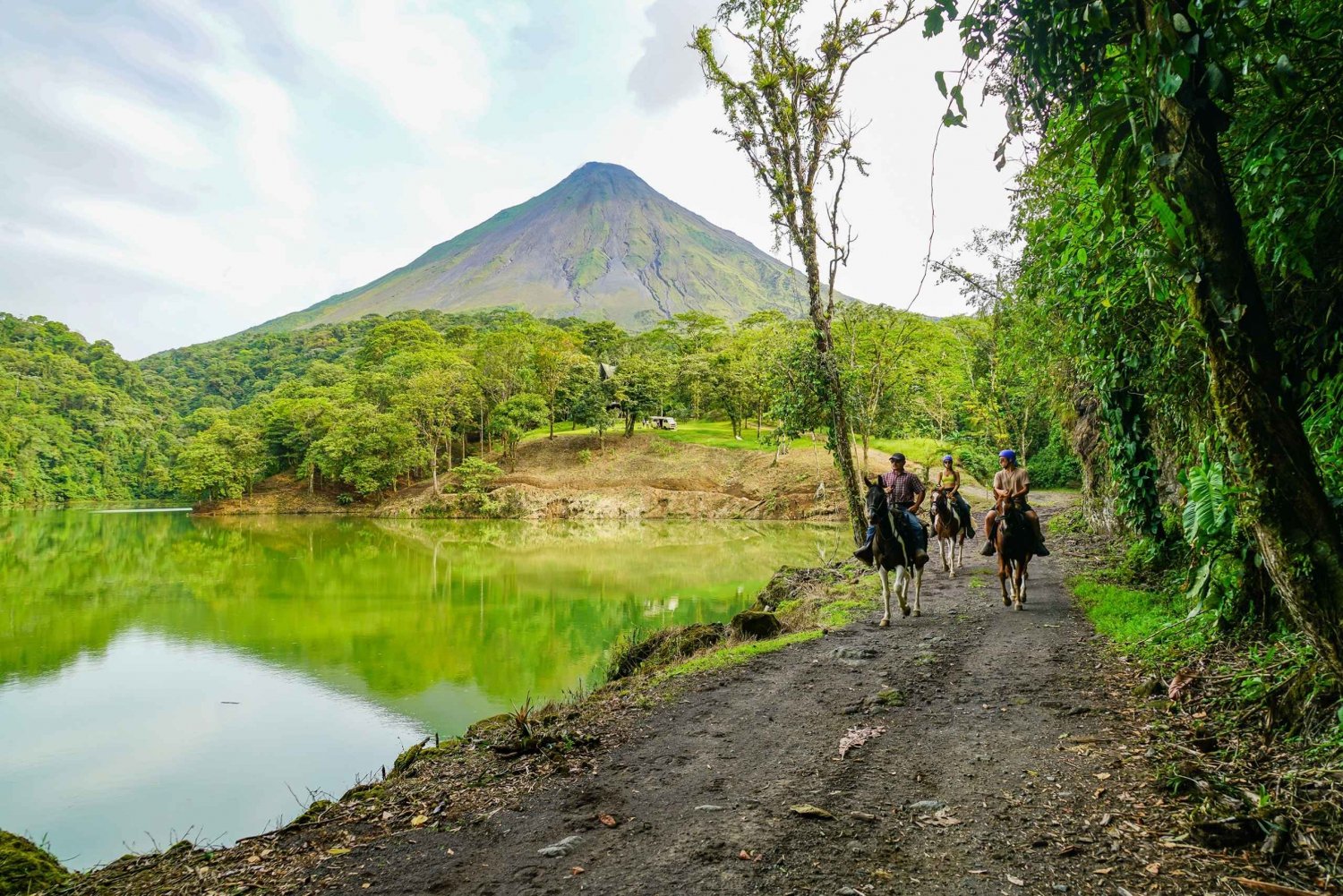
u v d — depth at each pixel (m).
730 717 7.60
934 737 6.66
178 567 38.59
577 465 75.56
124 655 20.38
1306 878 3.89
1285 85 3.86
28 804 11.16
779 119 19.55
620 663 13.40
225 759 12.86
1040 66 4.54
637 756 6.59
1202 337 3.95
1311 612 3.68
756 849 4.68
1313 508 3.66
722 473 66.94
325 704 15.82
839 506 57.59
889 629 11.34
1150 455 13.05
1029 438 45.38
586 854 4.75
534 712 9.19
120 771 12.31
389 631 22.52
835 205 20.38
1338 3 4.01
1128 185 4.05
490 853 4.87
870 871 4.35
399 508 77.75
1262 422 3.70
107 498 121.81
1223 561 7.56
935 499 17.22
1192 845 4.34
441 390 83.88
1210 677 6.83
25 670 18.98
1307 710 5.26
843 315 30.39
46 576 35.38
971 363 39.81
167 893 4.56
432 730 14.10
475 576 32.88
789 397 21.42
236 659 19.77
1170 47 3.40
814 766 6.11
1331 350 5.20
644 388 79.06
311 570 36.75
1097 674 8.20
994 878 4.20
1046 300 12.52
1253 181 4.75
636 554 39.56
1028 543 12.01
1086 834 4.63
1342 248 4.97
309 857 4.98
